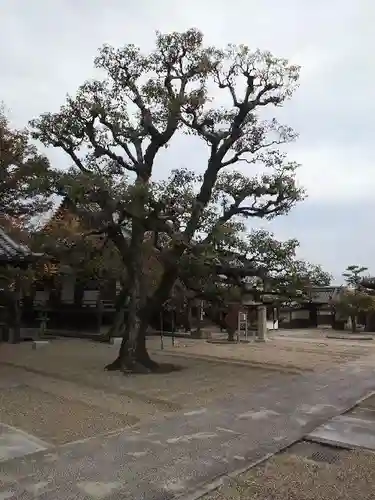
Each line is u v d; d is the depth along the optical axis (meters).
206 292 13.12
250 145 13.90
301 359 16.72
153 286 17.50
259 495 4.96
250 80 13.38
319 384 11.72
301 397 10.03
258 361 15.73
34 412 8.24
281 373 13.37
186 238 11.70
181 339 24.44
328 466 5.85
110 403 9.07
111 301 25.36
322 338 28.00
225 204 13.65
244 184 13.54
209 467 5.71
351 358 17.59
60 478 5.28
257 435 7.12
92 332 24.92
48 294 27.16
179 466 5.72
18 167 13.59
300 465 5.86
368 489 5.13
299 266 12.29
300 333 32.50
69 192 10.64
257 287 12.57
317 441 6.85
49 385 10.79
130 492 4.95
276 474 5.55
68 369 13.11
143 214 11.05
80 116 12.79
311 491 5.07
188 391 10.45
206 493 4.98
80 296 25.81
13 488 5.00
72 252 13.45
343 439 6.96
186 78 13.19
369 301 32.56
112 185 10.95
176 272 12.99
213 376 12.56
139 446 6.46
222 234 11.14
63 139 12.94
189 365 14.59
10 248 17.70
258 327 24.81
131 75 13.01
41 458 5.91
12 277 16.45
